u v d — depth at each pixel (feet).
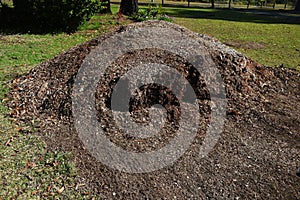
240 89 15.69
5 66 20.24
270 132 13.01
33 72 17.58
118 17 38.52
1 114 13.93
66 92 14.26
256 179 10.21
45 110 14.11
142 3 75.51
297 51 29.04
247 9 79.10
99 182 9.79
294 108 15.26
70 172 10.15
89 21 35.17
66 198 9.16
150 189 9.56
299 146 12.18
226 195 9.47
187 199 9.26
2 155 10.96
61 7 30.12
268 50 28.94
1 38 27.40
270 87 17.39
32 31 30.37
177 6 76.02
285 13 70.38
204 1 102.37
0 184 9.59
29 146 11.53
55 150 11.30
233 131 12.86
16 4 32.17
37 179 9.87
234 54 17.16
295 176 10.45
